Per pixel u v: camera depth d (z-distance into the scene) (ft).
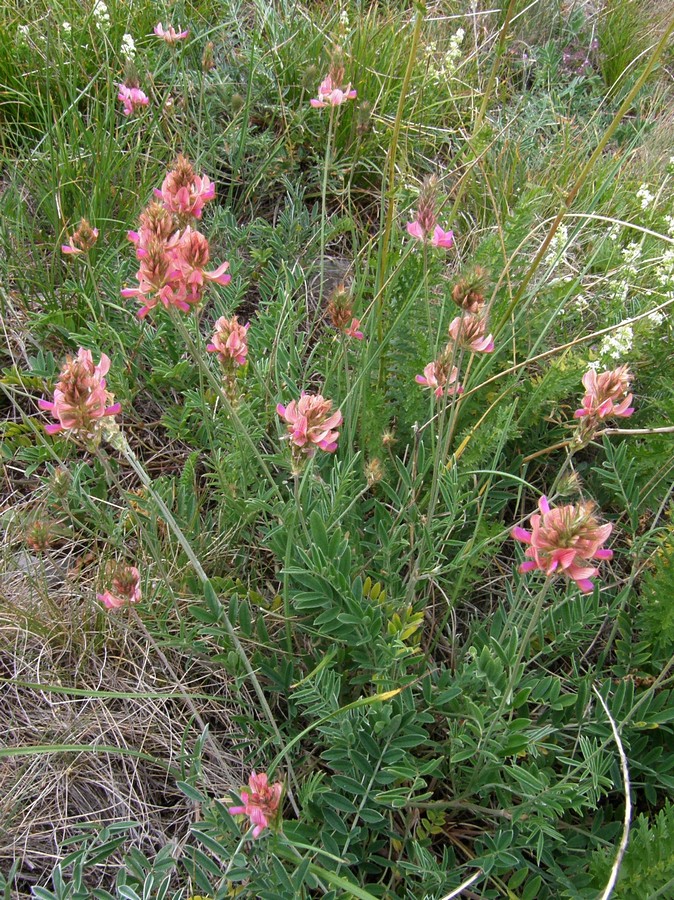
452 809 1.43
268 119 2.68
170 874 1.22
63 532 1.64
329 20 2.85
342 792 1.39
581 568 1.01
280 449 1.76
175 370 1.83
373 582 1.65
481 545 1.50
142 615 1.55
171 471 1.91
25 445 1.78
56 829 1.32
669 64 3.81
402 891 1.34
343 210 2.58
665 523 1.88
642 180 2.82
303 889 1.17
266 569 1.74
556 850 1.40
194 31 2.73
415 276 1.93
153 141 2.44
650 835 1.26
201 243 1.20
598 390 1.26
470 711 1.34
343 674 1.49
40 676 1.49
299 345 2.09
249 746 1.47
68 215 2.15
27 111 2.46
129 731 1.45
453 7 3.41
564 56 3.56
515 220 1.98
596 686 1.58
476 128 1.92
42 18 2.55
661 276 2.05
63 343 2.01
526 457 1.83
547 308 2.04
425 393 1.86
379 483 1.79
